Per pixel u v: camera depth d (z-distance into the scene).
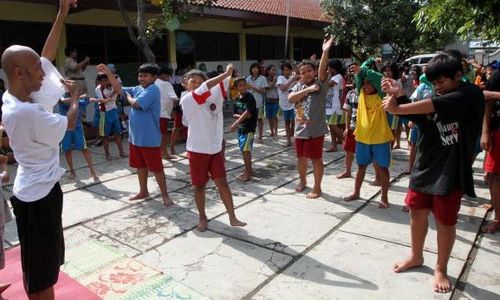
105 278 3.22
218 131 3.99
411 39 15.93
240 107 5.61
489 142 3.84
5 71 2.26
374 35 15.36
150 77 4.73
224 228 4.15
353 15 15.31
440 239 2.97
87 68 10.19
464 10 3.46
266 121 11.29
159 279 3.21
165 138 6.97
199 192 4.06
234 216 4.17
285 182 5.66
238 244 3.80
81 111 6.58
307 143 4.87
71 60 8.52
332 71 5.81
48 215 2.36
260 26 14.14
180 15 7.66
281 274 3.28
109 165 6.79
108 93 7.02
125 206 4.85
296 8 17.20
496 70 3.78
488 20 3.36
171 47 12.18
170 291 3.05
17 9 8.81
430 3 3.91
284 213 4.52
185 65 12.84
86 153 5.82
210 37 13.55
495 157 3.81
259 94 8.30
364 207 4.65
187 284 3.16
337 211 4.55
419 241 3.21
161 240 3.92
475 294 2.96
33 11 9.07
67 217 4.53
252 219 4.37
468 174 2.81
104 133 7.03
